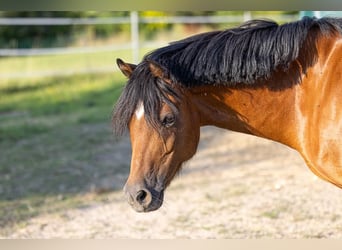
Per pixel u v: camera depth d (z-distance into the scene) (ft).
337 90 10.59
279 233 16.90
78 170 25.54
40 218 19.51
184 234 17.29
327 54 10.83
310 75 10.93
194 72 10.73
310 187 21.25
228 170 24.71
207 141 30.27
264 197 20.48
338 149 10.60
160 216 19.11
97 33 54.85
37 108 37.09
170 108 10.41
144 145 10.37
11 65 49.08
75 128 32.50
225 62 10.77
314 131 10.85
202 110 11.28
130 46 43.80
